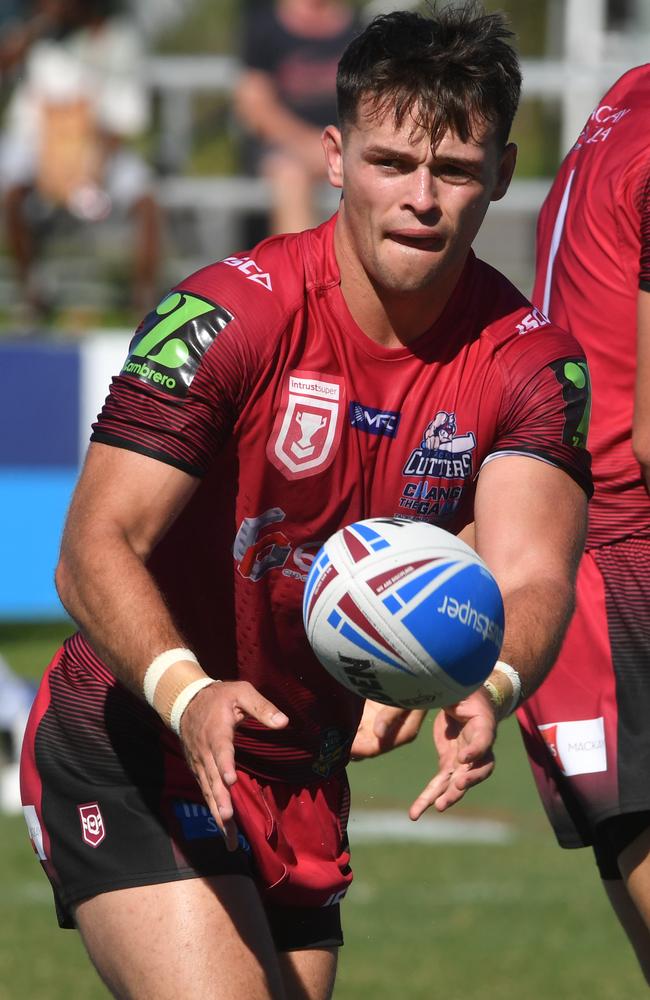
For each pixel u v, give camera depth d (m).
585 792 13.55
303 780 11.79
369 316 10.38
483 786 29.12
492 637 9.56
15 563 37.75
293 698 11.44
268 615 11.05
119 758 11.15
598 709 13.52
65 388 37.56
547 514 10.46
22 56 39.47
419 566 9.52
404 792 28.58
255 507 10.65
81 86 38.75
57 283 40.28
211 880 10.72
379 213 9.99
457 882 23.03
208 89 40.81
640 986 18.64
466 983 18.59
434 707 9.65
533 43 47.69
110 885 10.77
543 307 14.34
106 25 39.16
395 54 9.80
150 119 40.69
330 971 11.95
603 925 21.11
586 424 10.79
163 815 10.91
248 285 10.35
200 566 10.98
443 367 10.57
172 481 10.04
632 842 13.41
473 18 10.16
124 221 39.69
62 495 37.72
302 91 38.22
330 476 10.58
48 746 11.43
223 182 39.53
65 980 18.52
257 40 38.19
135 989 10.49
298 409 10.38
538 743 13.92
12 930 20.55
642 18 42.44
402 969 19.08
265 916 10.89
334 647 9.61
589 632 13.54
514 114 10.16
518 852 24.81
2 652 39.09
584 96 39.81
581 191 13.74
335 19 38.53
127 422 10.06
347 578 9.57
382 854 24.52
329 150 11.00
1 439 37.38
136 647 9.59
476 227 10.20
